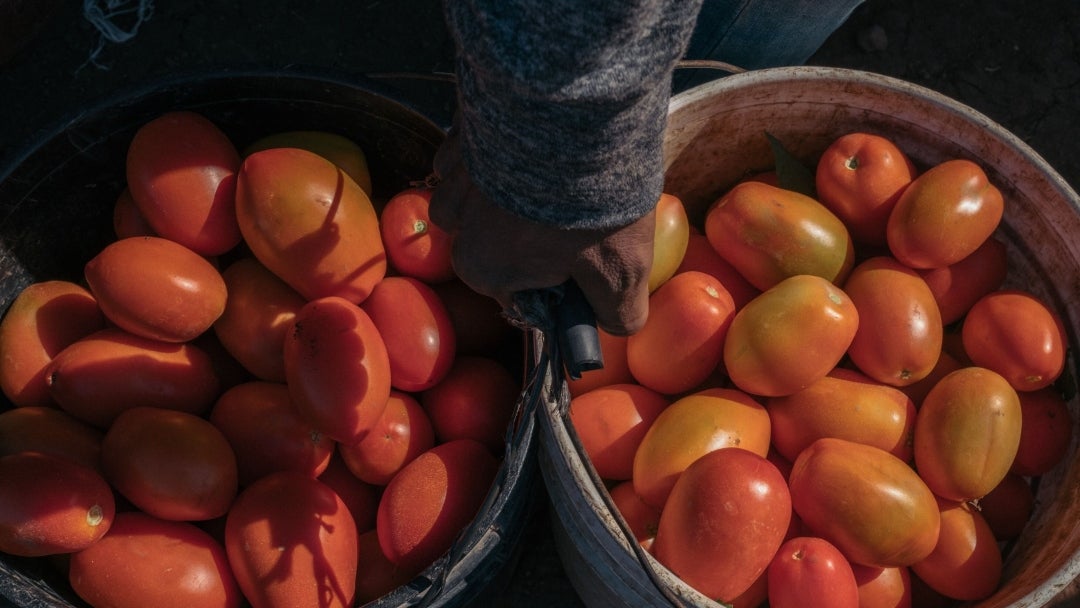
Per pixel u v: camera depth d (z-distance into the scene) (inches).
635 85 31.9
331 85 64.3
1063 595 80.0
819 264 60.6
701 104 63.2
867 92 64.7
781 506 51.3
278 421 57.5
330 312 54.9
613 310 44.0
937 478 57.2
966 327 63.1
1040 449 62.0
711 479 51.1
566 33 29.8
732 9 73.6
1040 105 102.4
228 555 54.9
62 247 67.0
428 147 67.1
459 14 31.4
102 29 95.2
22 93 93.1
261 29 97.3
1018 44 104.3
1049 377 60.1
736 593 52.8
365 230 59.2
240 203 57.4
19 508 49.3
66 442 55.7
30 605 52.2
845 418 58.4
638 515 58.8
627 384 62.7
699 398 58.2
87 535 51.0
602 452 59.9
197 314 56.6
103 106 61.3
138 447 52.5
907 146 67.7
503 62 30.9
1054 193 61.3
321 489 56.2
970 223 59.7
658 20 31.0
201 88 63.7
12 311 61.4
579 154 34.2
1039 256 65.1
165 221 59.0
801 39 77.7
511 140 34.4
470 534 51.1
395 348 59.8
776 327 56.0
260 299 59.6
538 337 54.6
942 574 57.9
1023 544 61.7
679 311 58.9
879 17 104.3
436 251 62.5
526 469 60.6
